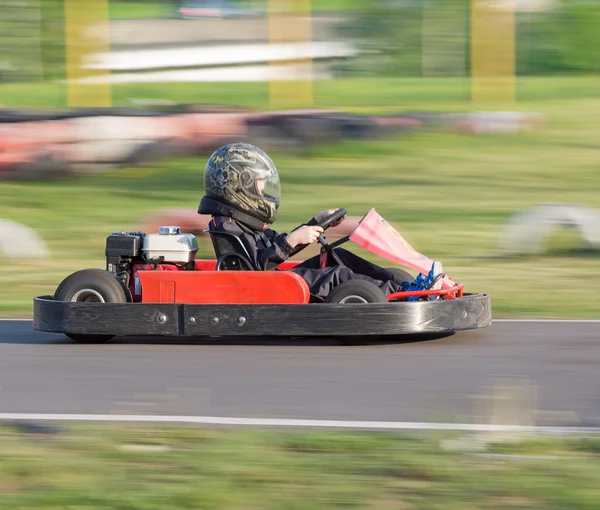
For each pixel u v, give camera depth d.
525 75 93.62
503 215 44.31
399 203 46.75
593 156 57.31
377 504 12.09
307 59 76.50
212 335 20.72
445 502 12.13
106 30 70.62
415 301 20.75
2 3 79.56
